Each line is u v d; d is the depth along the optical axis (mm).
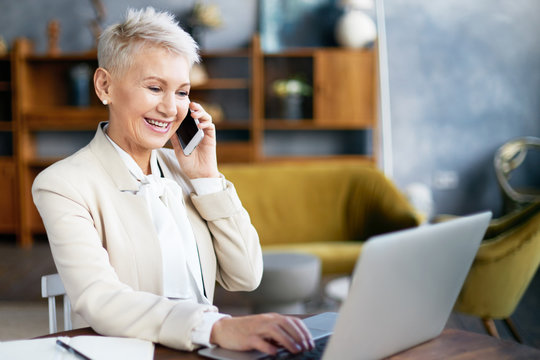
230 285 1682
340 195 4641
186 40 1456
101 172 1474
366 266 902
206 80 6461
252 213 4602
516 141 6172
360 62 6215
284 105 6340
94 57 6445
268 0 6566
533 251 2893
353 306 924
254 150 6336
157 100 1446
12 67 6426
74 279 1307
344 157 6469
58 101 6766
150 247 1453
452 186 6629
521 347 1183
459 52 6547
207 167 1641
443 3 6520
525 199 5633
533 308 4188
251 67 6496
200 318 1180
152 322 1199
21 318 3898
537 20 6469
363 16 6305
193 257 1567
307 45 6590
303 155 6770
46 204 1383
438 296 1128
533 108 6531
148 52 1422
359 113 6250
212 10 6457
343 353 966
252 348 1132
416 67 6578
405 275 993
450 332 1262
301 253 3787
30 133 6652
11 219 6461
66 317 1617
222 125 6410
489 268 2920
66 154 6887
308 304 4258
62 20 6758
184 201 1639
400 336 1090
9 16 6785
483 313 2996
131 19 1438
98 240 1375
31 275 5137
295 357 1097
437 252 1049
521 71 6516
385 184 4531
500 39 6508
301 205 4637
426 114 6609
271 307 3455
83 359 1092
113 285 1291
